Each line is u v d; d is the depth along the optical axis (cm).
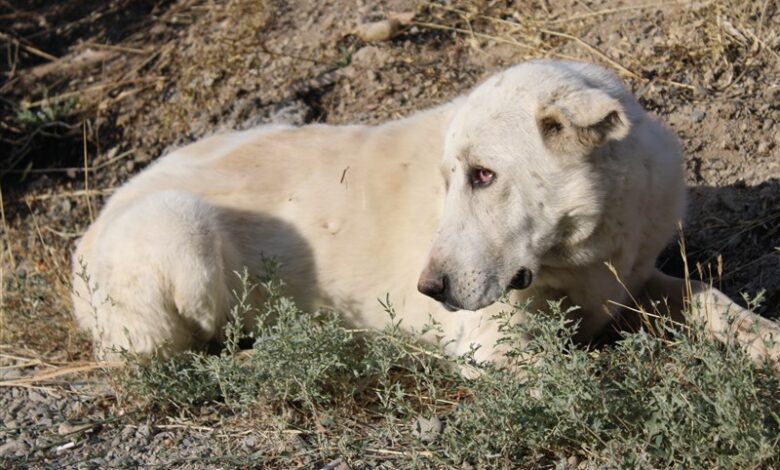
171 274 1018
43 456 947
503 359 935
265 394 938
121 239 1034
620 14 1427
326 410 938
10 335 1195
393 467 844
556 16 1463
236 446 915
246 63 1531
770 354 853
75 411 1023
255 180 1106
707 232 1164
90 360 1127
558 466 769
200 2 1688
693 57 1331
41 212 1493
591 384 800
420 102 1410
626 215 934
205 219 1044
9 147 1560
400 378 976
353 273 1059
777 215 1140
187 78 1554
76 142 1549
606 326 1021
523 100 905
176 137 1503
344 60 1481
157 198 1057
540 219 909
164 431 963
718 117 1245
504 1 1512
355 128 1130
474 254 905
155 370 993
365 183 1069
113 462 917
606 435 799
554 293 979
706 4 1381
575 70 962
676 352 838
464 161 919
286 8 1606
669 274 1145
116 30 1688
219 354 1080
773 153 1209
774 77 1289
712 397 776
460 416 853
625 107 929
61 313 1216
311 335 946
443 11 1523
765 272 1086
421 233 1027
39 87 1623
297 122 1434
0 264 1370
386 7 1555
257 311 1077
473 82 1412
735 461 732
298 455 883
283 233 1076
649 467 762
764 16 1346
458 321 1005
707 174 1211
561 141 888
